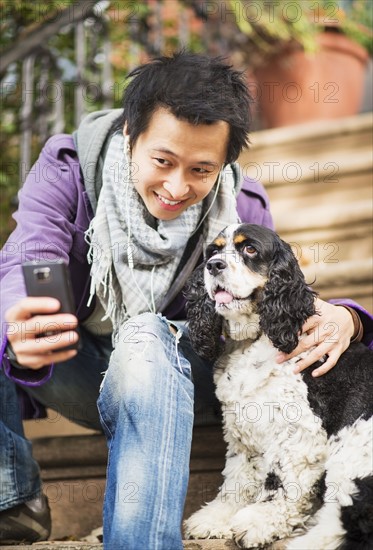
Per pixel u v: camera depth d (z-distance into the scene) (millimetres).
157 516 1813
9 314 1901
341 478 2006
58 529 2787
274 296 2240
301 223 4055
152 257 2332
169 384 1968
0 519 2262
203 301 2359
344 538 1937
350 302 2350
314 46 4910
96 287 2297
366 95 6203
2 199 4250
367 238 3939
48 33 3789
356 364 2195
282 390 2168
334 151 4570
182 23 4676
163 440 1896
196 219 2396
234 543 2033
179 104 2059
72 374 2527
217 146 2127
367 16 5945
